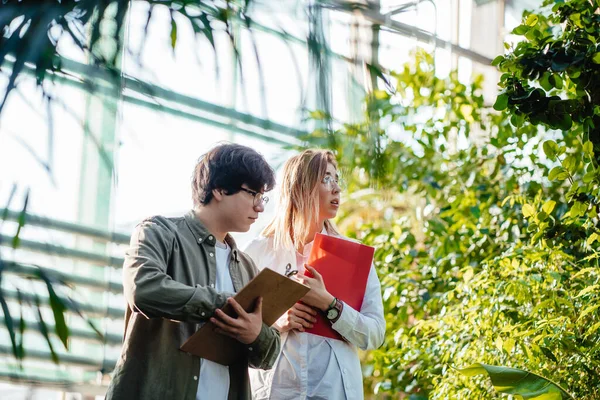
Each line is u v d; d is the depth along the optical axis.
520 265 4.65
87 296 4.76
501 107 3.62
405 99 6.20
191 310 2.65
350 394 3.41
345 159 3.01
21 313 3.38
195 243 2.92
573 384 3.99
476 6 7.27
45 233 3.94
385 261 5.89
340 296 3.45
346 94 2.89
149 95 3.01
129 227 4.88
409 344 5.19
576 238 3.97
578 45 3.53
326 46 2.82
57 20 2.70
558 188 5.54
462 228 5.88
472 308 4.54
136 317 2.77
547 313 4.30
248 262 3.16
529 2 7.07
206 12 2.89
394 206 6.71
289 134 3.34
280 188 3.68
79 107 3.23
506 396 4.21
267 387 3.44
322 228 3.70
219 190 2.96
